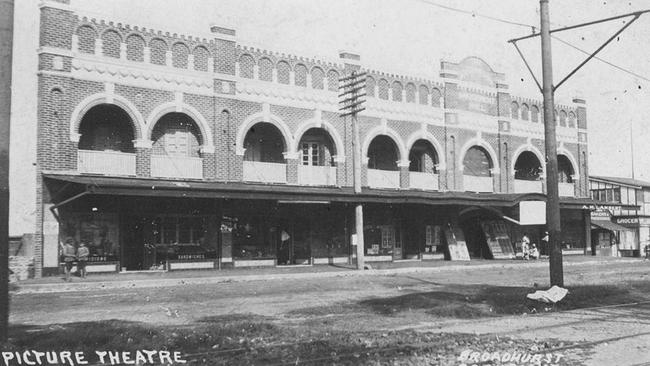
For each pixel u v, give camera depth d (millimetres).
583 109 45281
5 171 9391
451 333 11367
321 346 10000
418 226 35531
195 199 27312
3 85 9359
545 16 17109
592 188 51125
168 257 26656
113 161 24828
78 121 23984
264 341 10523
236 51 28625
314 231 31281
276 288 20516
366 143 33062
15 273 22422
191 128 27828
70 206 23891
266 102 29422
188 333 11055
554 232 16750
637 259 41438
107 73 24812
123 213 25328
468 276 25984
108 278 22266
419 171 37156
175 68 26656
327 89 31781
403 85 35062
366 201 28281
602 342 10547
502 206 35406
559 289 16297
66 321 13094
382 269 27922
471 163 39500
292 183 30109
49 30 23531
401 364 8766
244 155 30094
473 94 38656
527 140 41438
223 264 27766
